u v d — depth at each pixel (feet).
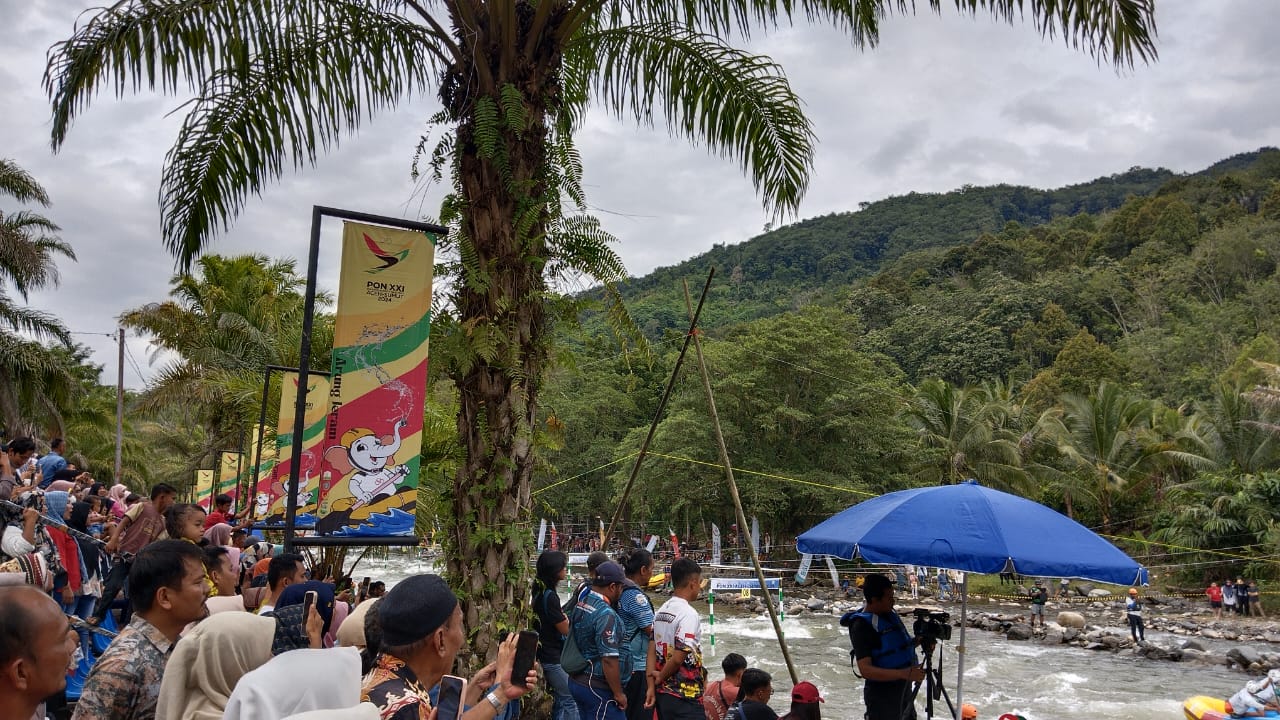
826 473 140.77
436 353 19.04
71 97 18.11
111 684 10.22
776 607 109.60
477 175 20.38
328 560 40.98
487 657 19.13
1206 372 183.73
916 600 114.62
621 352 24.21
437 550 23.07
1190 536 111.65
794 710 19.81
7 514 21.88
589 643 20.34
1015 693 58.29
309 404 34.45
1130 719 50.88
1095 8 19.20
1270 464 117.50
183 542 11.19
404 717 7.98
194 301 90.79
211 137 20.39
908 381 261.44
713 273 29.35
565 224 21.35
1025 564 18.47
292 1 19.94
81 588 23.38
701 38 23.50
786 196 24.43
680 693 19.57
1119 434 134.41
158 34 18.42
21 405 82.53
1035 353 253.85
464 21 20.88
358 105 22.02
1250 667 67.62
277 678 7.90
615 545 172.65
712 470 142.51
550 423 22.44
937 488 21.04
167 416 123.75
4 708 7.06
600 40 24.29
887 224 554.46
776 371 146.92
